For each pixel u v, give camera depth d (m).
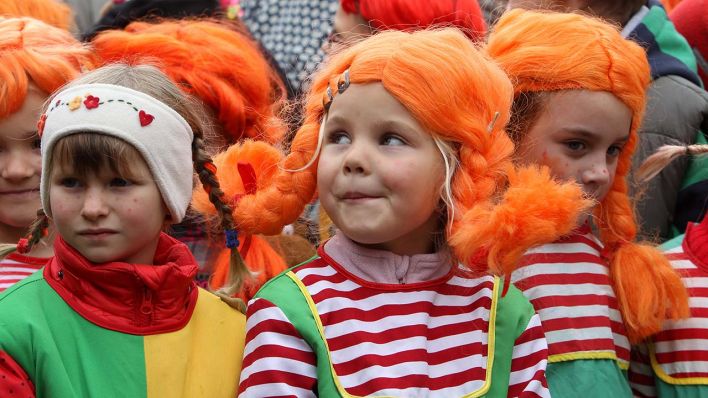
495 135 3.29
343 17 4.99
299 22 5.95
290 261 4.28
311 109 3.40
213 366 3.22
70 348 3.01
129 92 3.11
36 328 2.98
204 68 4.29
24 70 3.60
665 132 4.75
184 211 3.27
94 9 6.52
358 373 3.10
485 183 3.23
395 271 3.28
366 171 3.12
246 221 3.46
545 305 3.78
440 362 3.21
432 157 3.17
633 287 3.90
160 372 3.08
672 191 4.68
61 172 3.04
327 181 3.20
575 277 3.86
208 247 4.14
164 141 3.13
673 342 3.98
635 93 3.83
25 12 4.80
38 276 3.13
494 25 4.39
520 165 3.63
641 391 4.09
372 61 3.16
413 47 3.17
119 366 3.04
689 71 4.96
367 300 3.23
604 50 3.80
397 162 3.12
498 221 3.13
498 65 3.61
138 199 3.08
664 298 3.92
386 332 3.18
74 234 3.04
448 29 3.40
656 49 5.02
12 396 2.88
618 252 3.97
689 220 4.68
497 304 3.38
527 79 3.80
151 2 5.31
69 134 3.01
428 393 3.13
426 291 3.29
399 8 4.71
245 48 4.53
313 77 3.80
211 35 4.45
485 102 3.24
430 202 3.20
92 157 3.00
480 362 3.23
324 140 3.27
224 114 4.30
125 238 3.08
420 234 3.35
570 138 3.79
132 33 4.48
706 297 4.03
